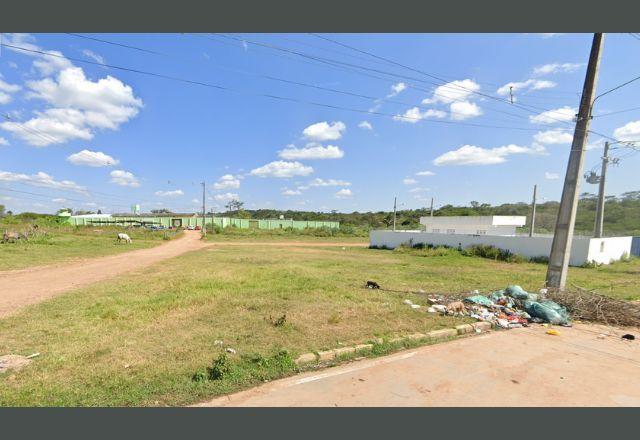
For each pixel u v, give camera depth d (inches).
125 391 132.0
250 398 128.9
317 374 150.7
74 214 3171.8
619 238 826.2
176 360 162.4
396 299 311.7
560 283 323.6
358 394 132.5
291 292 335.3
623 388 139.6
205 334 201.9
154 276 446.9
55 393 129.5
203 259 703.7
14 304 283.0
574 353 180.2
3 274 459.5
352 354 175.5
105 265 576.7
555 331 219.6
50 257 661.9
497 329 231.3
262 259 708.7
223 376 142.3
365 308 270.8
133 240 1352.1
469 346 190.1
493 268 631.8
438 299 305.7
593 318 252.7
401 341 193.8
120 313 249.3
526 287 392.2
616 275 557.9
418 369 156.5
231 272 474.6
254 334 203.3
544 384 142.3
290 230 2304.4
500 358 171.3
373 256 872.9
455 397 130.6
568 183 327.3
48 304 280.1
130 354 168.9
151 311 256.5
